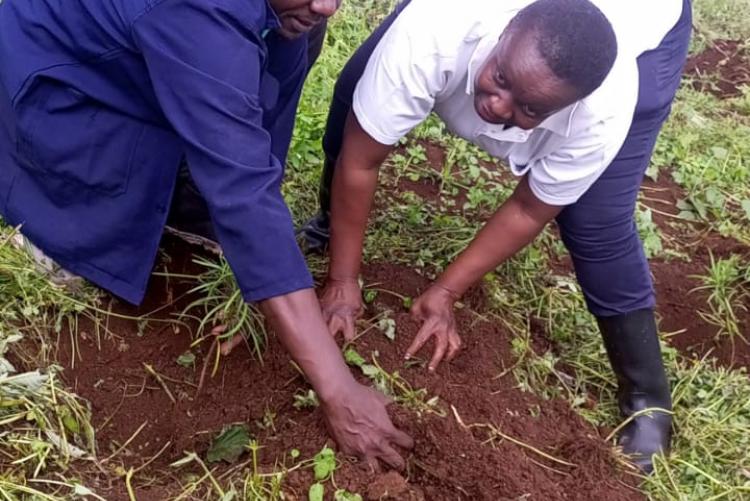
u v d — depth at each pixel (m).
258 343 2.88
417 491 2.43
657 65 2.67
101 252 2.79
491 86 2.23
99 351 2.85
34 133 2.66
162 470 2.59
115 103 2.59
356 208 2.76
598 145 2.51
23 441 2.41
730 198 4.67
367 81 2.55
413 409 2.71
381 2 5.55
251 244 2.25
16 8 2.65
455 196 4.12
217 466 2.56
